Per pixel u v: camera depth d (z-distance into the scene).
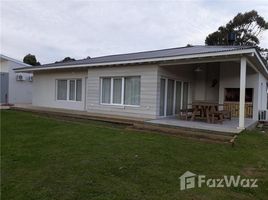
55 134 7.90
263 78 15.19
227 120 10.74
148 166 4.88
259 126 10.82
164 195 3.63
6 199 3.48
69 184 3.97
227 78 12.82
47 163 5.00
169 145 6.57
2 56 19.69
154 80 10.59
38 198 3.51
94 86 13.02
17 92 20.52
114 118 10.59
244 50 8.02
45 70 16.20
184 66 12.64
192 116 10.23
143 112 10.95
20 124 9.90
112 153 5.71
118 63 11.27
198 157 5.58
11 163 5.00
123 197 3.54
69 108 15.07
